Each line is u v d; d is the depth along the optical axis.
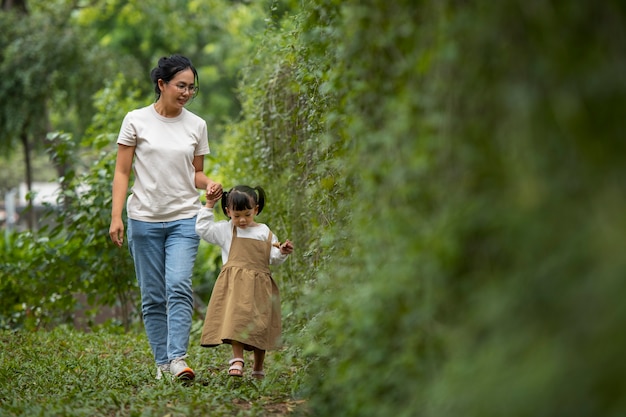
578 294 3.00
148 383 7.40
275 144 9.75
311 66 6.62
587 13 3.24
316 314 5.89
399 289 4.13
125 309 13.10
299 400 6.11
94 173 12.61
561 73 3.27
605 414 2.86
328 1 5.69
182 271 7.61
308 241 7.96
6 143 22.81
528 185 3.26
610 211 3.05
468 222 3.59
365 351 4.54
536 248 3.26
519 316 3.24
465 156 3.65
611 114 3.22
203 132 8.01
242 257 7.42
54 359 8.76
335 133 5.85
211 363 8.68
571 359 2.94
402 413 4.02
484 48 3.60
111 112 15.36
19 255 13.94
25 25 23.00
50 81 22.45
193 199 7.85
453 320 3.80
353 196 5.33
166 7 31.17
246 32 10.13
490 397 3.12
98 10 29.00
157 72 7.78
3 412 5.96
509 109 3.44
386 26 4.50
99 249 12.63
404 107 4.04
